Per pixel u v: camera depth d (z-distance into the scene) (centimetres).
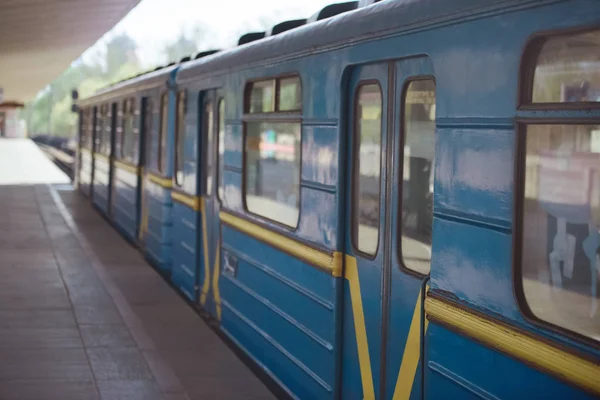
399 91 445
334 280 512
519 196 345
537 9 331
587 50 310
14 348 716
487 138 364
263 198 653
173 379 638
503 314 355
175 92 1000
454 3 382
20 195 2162
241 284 700
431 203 420
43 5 1291
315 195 541
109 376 644
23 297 920
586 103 309
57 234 1452
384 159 461
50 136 6153
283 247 596
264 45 630
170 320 829
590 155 313
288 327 590
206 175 854
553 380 326
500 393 356
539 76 335
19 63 2522
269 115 630
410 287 435
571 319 323
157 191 1098
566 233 324
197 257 872
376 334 470
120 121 1505
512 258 348
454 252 388
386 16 443
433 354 405
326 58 522
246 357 710
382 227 464
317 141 538
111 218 1614
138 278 1050
